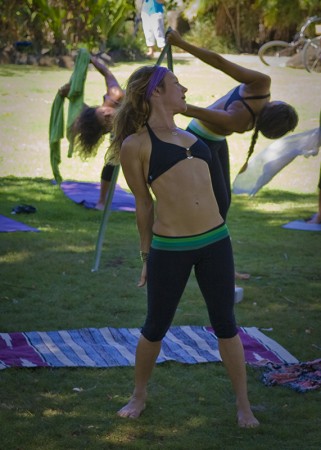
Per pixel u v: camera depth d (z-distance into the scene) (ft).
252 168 54.34
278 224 58.08
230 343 25.77
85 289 40.75
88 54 55.67
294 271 45.68
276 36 194.80
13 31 160.86
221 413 26.86
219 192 37.68
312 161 84.07
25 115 106.83
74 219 57.31
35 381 28.84
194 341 33.65
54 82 137.39
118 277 43.14
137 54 173.47
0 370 29.55
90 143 55.36
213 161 37.40
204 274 25.50
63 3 158.51
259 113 36.24
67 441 24.36
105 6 159.33
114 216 58.75
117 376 29.73
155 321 25.77
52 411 26.58
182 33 206.69
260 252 49.83
